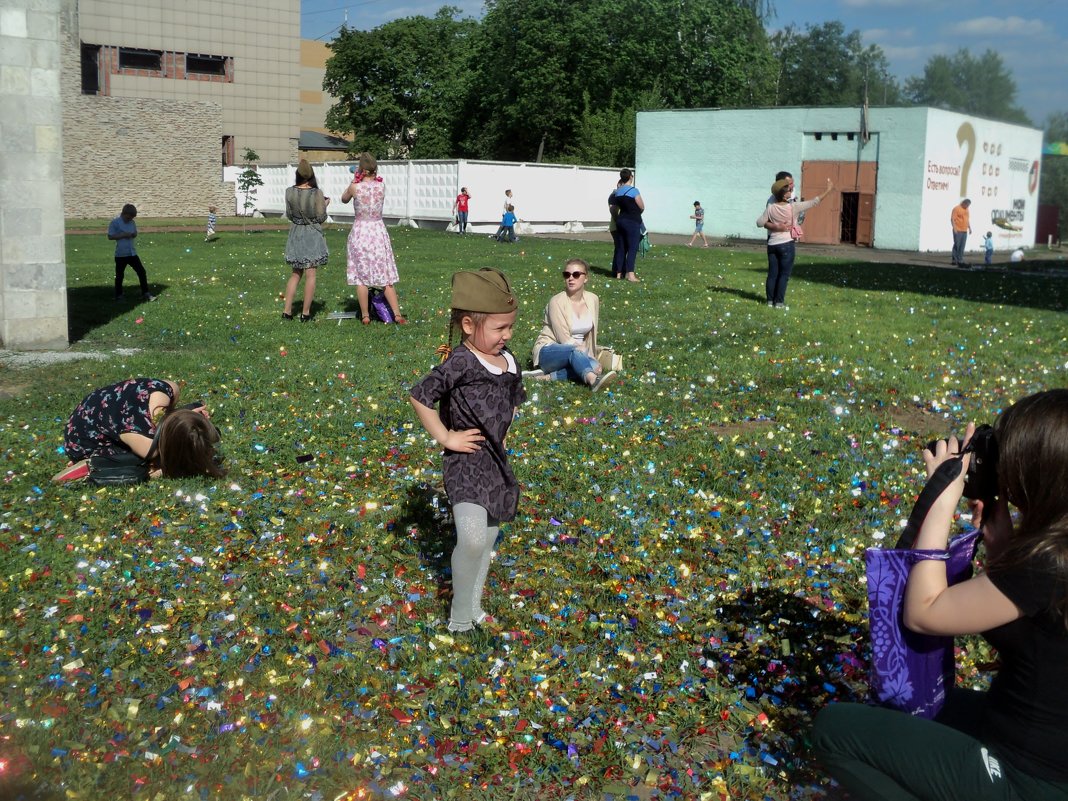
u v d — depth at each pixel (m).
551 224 37.94
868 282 18.64
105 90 56.88
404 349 10.34
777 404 8.16
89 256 21.17
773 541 5.06
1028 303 15.89
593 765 3.19
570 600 4.34
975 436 2.50
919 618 2.45
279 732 3.27
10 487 5.64
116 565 4.55
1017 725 2.31
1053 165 50.59
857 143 33.53
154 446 5.77
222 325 11.68
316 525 5.13
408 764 3.16
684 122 37.59
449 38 66.25
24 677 3.51
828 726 2.66
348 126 67.00
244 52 61.38
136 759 3.08
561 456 6.37
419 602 4.32
